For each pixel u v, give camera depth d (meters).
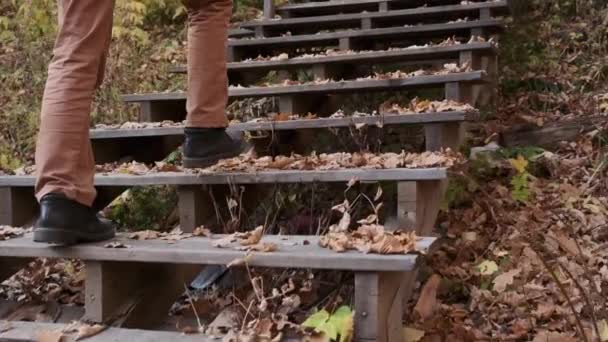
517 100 3.91
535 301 2.19
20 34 4.77
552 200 2.84
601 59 4.07
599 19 4.49
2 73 4.48
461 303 2.27
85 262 1.86
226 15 2.28
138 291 1.96
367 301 1.60
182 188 2.25
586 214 2.77
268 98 3.83
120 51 4.57
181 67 3.75
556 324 2.05
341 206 2.12
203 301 2.12
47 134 1.79
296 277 2.07
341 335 1.56
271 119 2.92
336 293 2.01
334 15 4.50
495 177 3.05
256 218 2.64
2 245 1.96
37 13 4.75
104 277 1.85
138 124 2.99
